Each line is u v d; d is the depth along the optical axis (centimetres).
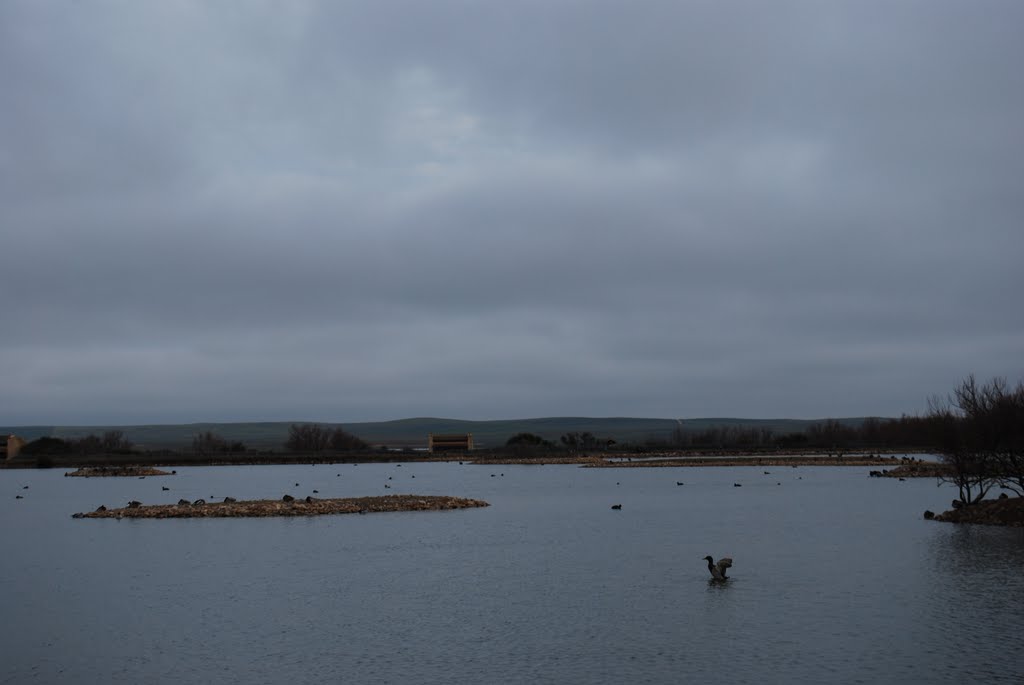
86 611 3666
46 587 4184
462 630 3306
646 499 9300
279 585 4203
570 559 4941
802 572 4391
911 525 6369
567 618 3472
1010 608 3534
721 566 4206
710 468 16488
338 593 4000
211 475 15725
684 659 2884
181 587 4166
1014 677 2664
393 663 2891
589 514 7581
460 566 4719
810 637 3130
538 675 2744
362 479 14050
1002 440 6562
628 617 3475
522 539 5838
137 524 6919
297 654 3008
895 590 3903
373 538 5922
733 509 7962
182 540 5859
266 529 6500
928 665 2786
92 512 7712
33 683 2725
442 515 7525
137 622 3466
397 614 3569
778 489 10650
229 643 3152
